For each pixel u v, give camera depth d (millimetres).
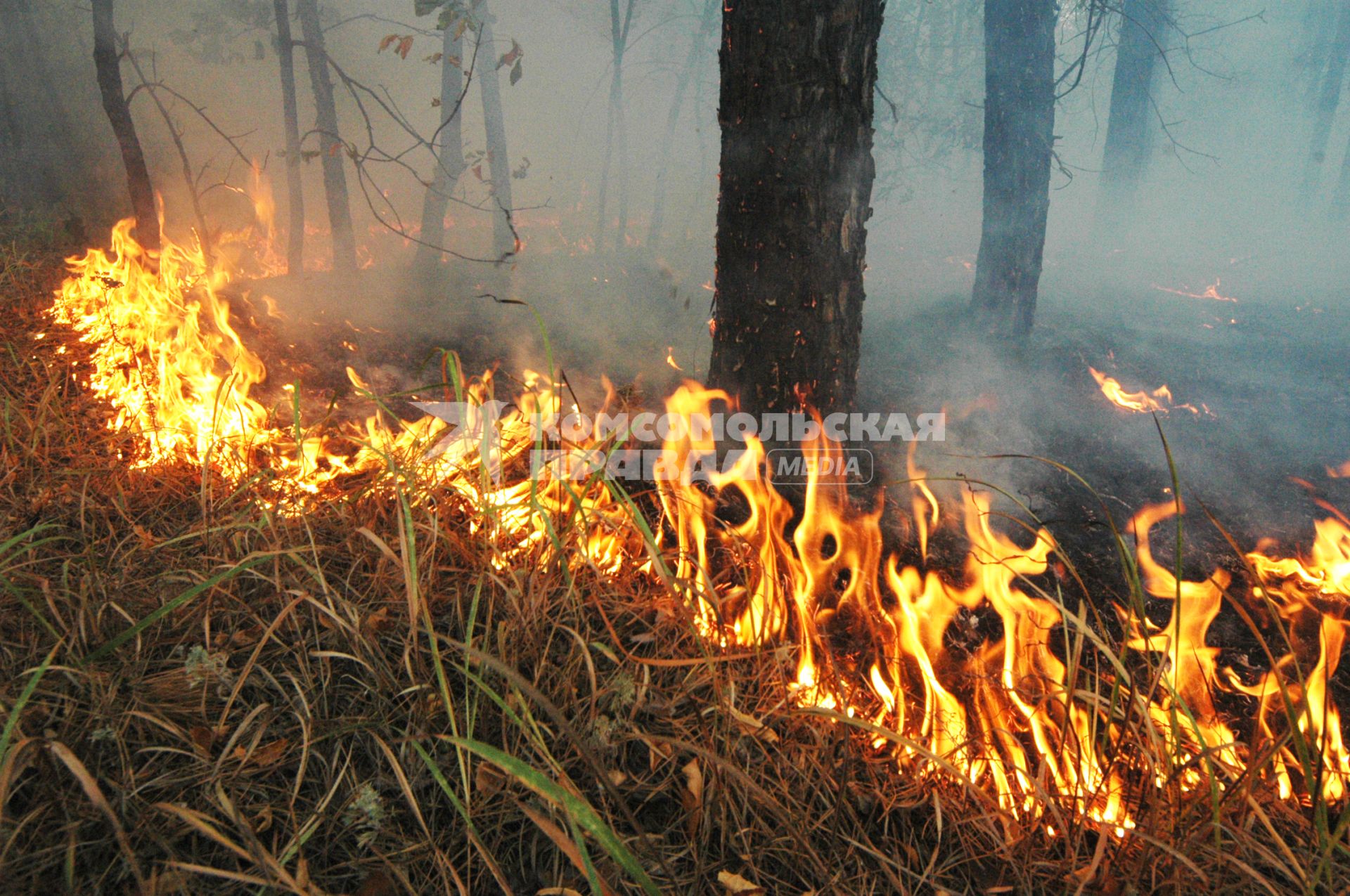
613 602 2410
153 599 2146
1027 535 3451
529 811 1481
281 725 1877
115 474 2809
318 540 2488
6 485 2684
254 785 1733
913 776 2061
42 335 4230
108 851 1563
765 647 2375
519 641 2113
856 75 3064
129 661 1938
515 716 1758
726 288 3377
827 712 1858
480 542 2533
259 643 1945
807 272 3207
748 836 1833
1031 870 1855
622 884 1702
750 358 3348
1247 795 1839
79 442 3105
